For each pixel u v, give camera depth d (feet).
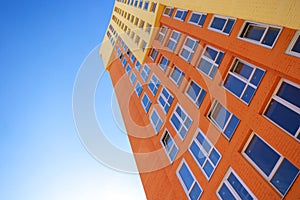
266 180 27.81
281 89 30.14
